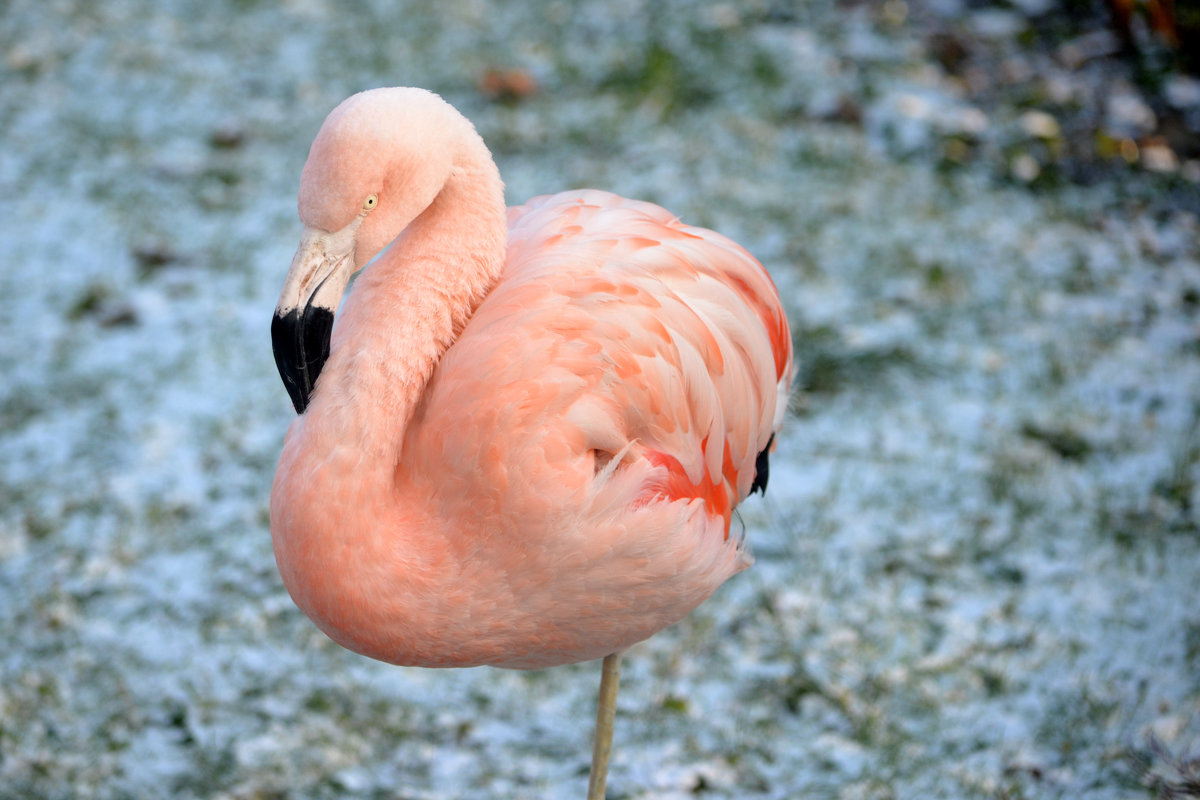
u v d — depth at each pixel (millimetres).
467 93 13625
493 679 6633
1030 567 7262
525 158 12281
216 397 9031
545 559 4031
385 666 6699
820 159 12062
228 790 5746
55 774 5801
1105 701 6199
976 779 5715
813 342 9352
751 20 14766
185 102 13672
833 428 8602
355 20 15516
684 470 4469
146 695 6371
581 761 5992
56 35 15102
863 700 6320
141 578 7242
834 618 6910
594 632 4387
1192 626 6691
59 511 7793
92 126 13109
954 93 13328
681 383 4344
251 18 15641
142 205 11711
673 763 5945
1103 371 9148
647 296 4312
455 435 3988
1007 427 8547
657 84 13477
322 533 3873
